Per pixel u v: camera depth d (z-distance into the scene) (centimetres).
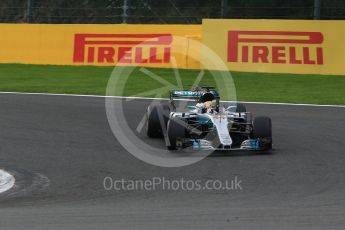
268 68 7806
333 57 7575
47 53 8725
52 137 4303
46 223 2334
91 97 6203
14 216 2462
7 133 4444
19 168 3478
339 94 6391
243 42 7906
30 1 9669
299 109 5497
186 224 2300
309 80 7312
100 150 3897
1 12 12106
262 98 6166
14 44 8875
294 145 3975
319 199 2708
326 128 4594
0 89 6750
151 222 2338
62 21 12000
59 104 5744
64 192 2947
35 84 7119
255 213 2464
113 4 11950
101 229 2241
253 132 3700
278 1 11669
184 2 12219
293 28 7712
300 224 2284
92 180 3178
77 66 8550
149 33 8300
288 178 3130
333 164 3444
